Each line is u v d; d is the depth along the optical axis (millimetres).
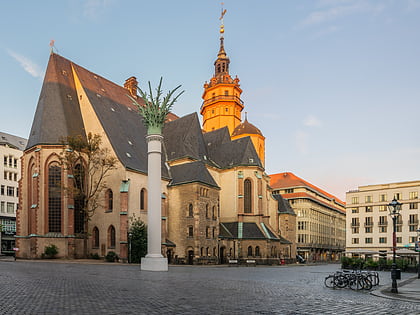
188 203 60719
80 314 12070
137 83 85188
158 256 36031
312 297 18062
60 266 37438
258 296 17812
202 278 27953
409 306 15867
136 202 57219
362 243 108812
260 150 97812
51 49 65062
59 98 61312
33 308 12969
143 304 14320
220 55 104625
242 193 73500
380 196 107625
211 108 101000
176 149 72438
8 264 39750
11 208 98500
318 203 123438
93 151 58250
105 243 56094
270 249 71000
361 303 16438
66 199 56531
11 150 100500
